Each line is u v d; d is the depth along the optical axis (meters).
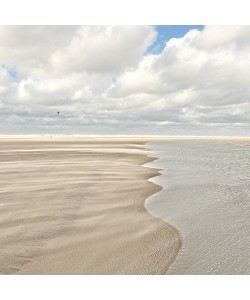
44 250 6.65
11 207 9.85
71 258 6.31
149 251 6.71
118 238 7.43
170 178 16.34
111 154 30.44
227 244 7.19
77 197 11.30
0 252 6.52
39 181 14.33
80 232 7.77
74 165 20.47
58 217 8.93
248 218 9.28
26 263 6.07
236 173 18.50
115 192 12.34
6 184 13.52
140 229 8.10
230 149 45.94
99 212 9.55
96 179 15.13
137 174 17.17
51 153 30.45
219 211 10.01
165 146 54.00
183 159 27.73
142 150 39.94
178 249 6.84
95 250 6.70
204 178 16.47
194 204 10.83
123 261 6.23
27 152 31.55
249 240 7.46
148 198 11.55
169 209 10.14
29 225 8.21
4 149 36.47
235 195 12.34
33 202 10.50
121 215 9.30
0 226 8.09
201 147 51.72
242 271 5.91
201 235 7.75
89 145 49.75
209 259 6.38
